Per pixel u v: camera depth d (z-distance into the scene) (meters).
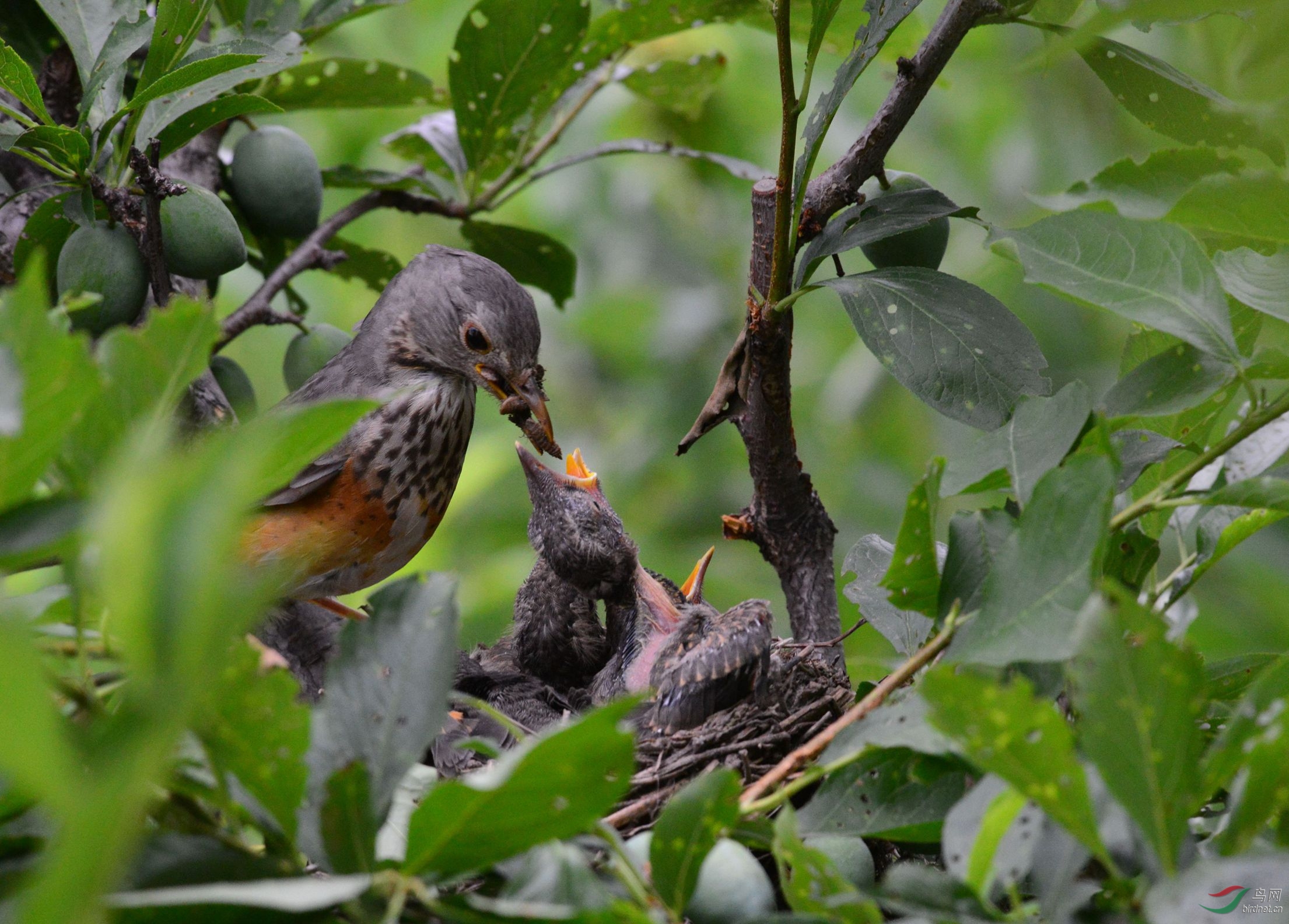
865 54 5.36
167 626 2.06
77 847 2.04
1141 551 5.13
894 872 3.30
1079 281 4.29
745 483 13.35
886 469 12.63
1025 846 3.29
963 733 3.14
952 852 3.33
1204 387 4.48
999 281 11.86
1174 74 5.57
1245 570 10.28
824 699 6.41
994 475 4.50
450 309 7.85
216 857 3.17
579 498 8.28
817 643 7.07
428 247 8.20
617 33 8.02
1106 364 11.72
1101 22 3.13
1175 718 3.14
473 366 7.85
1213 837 3.73
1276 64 3.21
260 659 3.05
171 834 3.20
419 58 13.23
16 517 2.85
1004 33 11.63
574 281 8.97
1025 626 3.59
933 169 12.76
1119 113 11.24
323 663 7.21
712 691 6.58
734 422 6.92
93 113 6.83
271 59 6.00
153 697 2.08
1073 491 3.70
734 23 8.16
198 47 6.13
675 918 3.48
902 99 6.19
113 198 6.05
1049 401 4.48
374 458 7.29
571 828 3.07
